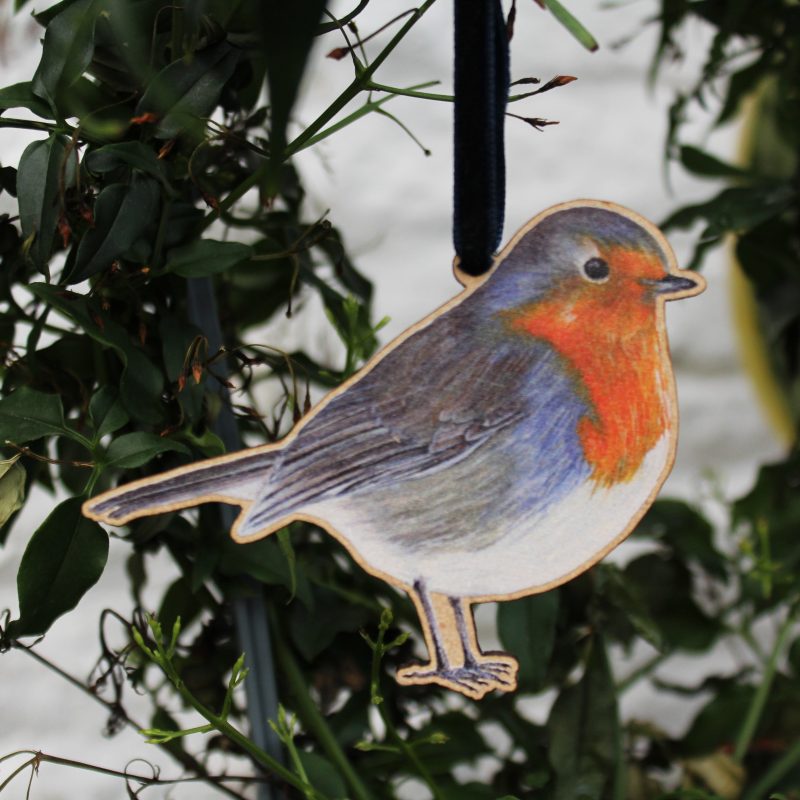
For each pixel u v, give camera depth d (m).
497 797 0.89
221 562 0.79
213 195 0.78
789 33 1.10
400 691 0.94
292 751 0.74
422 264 1.54
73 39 0.68
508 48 0.67
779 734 1.06
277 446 0.66
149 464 0.81
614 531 0.67
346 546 0.67
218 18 0.70
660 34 1.14
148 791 1.26
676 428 0.67
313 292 1.11
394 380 0.68
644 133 1.58
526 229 0.70
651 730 1.07
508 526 0.67
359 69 0.71
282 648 0.86
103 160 0.67
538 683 0.86
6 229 0.79
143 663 0.88
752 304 1.56
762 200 1.06
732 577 1.28
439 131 1.53
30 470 0.76
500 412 0.68
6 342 0.83
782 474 1.16
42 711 1.36
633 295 0.68
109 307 0.78
